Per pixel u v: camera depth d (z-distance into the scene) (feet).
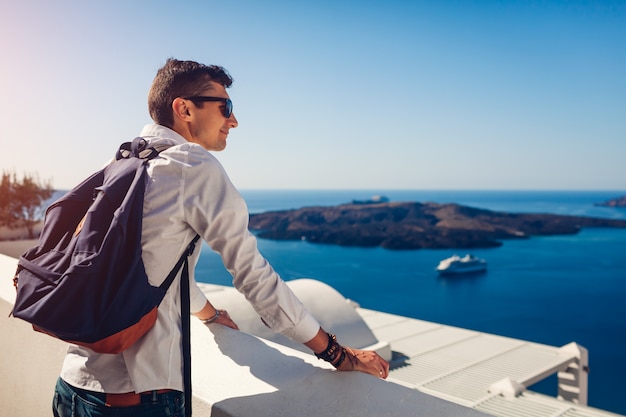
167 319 3.79
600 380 239.71
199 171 3.78
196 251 4.04
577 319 365.20
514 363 35.99
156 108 4.46
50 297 3.12
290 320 4.25
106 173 4.11
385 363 5.13
